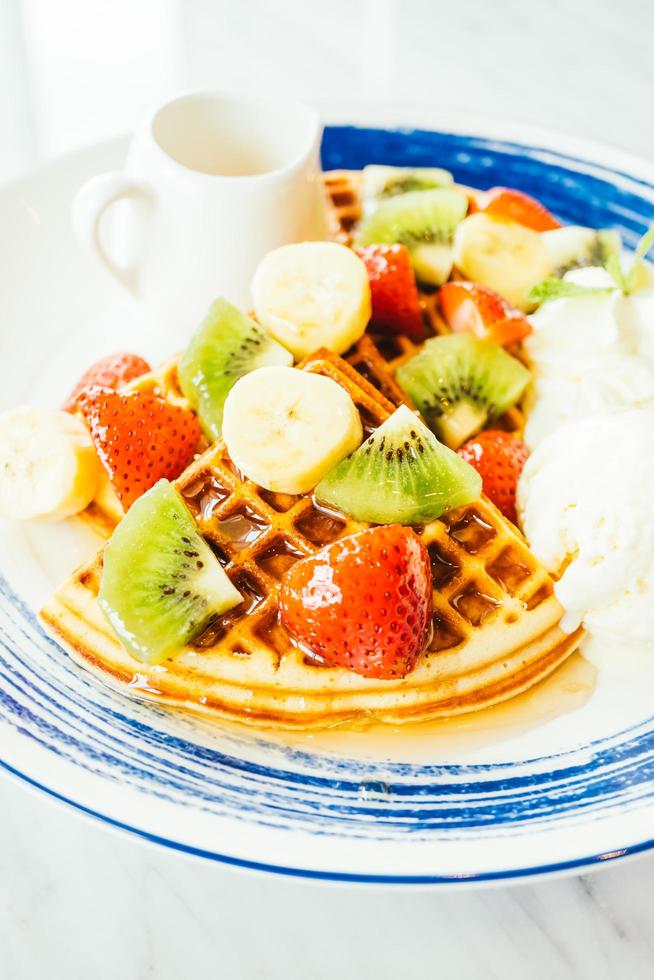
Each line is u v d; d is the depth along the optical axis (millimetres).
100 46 712
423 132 604
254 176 536
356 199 582
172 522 465
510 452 505
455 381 512
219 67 699
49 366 551
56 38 718
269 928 446
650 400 514
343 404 471
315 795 443
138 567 461
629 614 480
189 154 547
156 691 462
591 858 424
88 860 455
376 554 448
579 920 448
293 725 463
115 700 458
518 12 744
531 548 493
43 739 438
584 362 518
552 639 482
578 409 516
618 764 456
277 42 715
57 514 495
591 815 435
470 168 599
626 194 588
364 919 448
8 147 659
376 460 470
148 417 482
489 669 472
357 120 605
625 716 474
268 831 426
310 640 456
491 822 434
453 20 733
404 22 731
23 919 446
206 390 494
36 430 490
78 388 528
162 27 723
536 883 451
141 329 561
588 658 489
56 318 560
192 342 501
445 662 468
